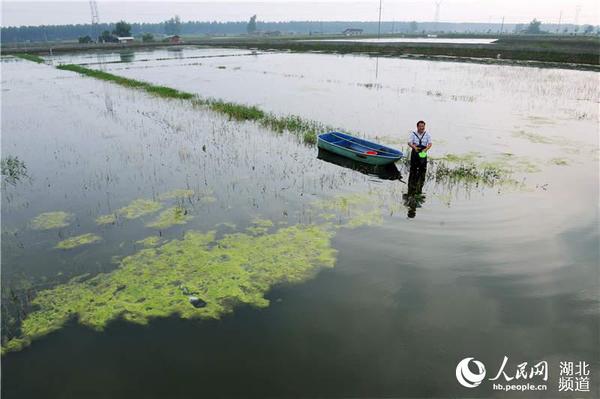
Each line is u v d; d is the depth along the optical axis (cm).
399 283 870
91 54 8550
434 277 889
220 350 699
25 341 729
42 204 1299
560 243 1012
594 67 4731
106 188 1422
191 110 2733
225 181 1474
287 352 692
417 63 5666
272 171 1575
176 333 739
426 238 1052
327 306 803
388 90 3391
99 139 2059
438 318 766
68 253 1012
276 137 2062
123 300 832
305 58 6831
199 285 874
